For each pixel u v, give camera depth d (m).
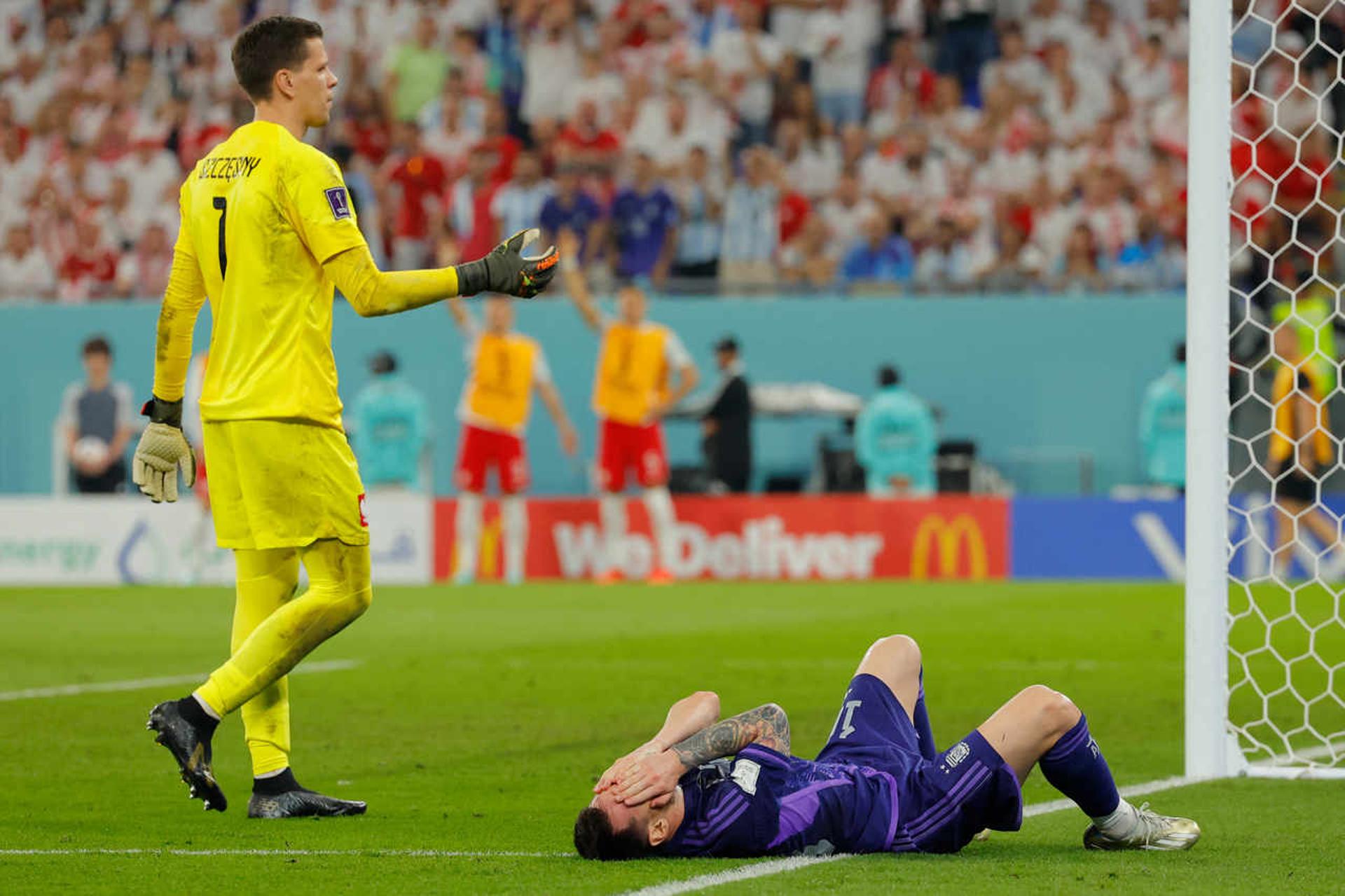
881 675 17.50
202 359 65.00
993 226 74.44
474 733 28.03
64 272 79.12
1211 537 23.47
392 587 62.94
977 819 16.64
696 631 45.75
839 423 69.25
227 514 19.86
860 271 73.31
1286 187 67.94
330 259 19.12
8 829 19.30
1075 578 64.56
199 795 18.70
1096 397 68.44
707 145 79.12
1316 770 23.20
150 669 37.62
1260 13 72.94
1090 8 79.19
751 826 16.47
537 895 15.07
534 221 74.31
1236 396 63.31
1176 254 71.69
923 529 65.25
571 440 65.50
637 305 63.47
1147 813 17.77
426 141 79.50
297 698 32.59
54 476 72.88
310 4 85.31
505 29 83.25
